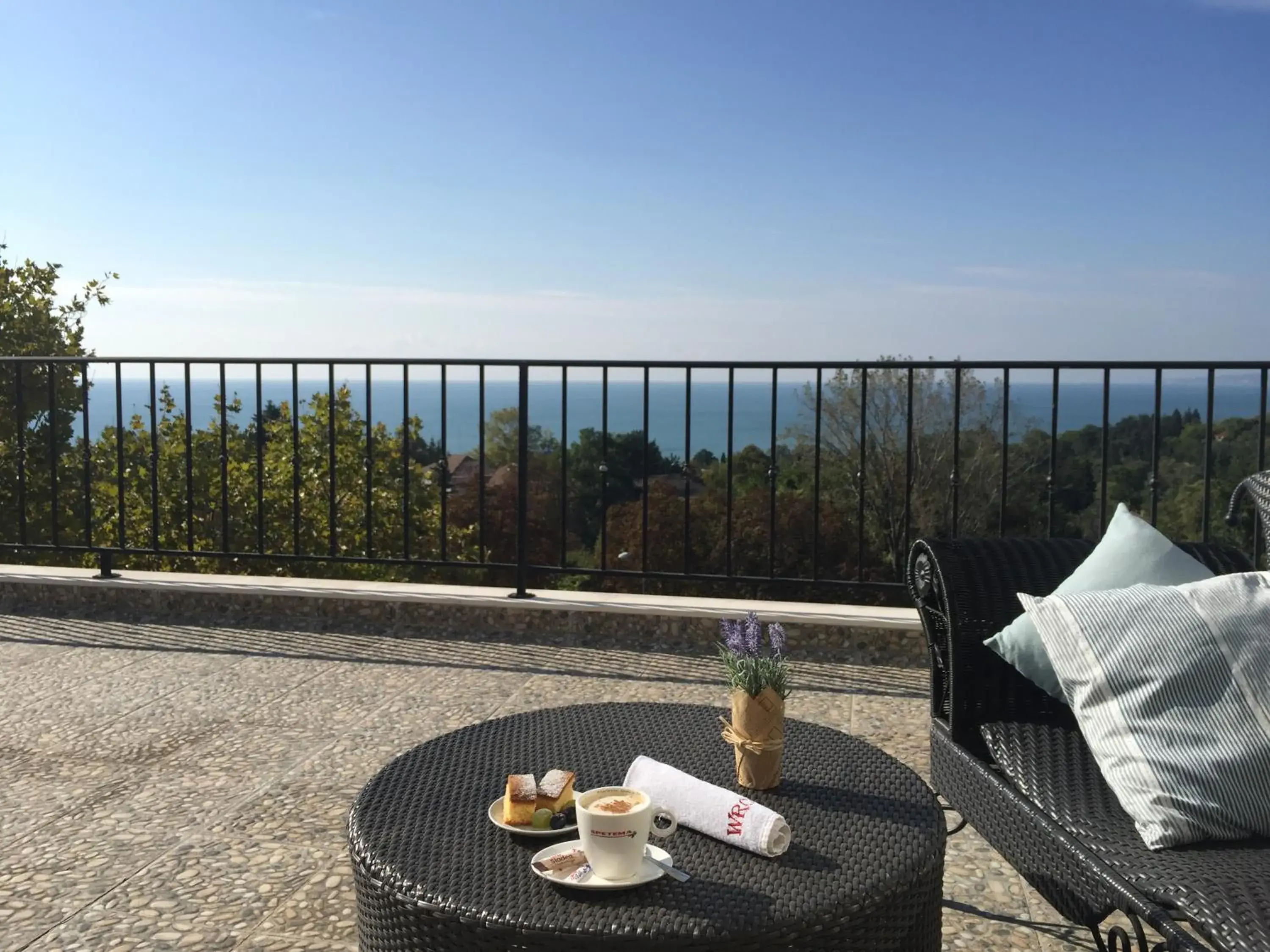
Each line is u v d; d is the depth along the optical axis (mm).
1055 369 3381
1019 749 1628
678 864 1174
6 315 11766
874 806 1333
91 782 2389
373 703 3012
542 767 1474
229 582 4090
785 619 3545
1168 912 1166
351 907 1794
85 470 4273
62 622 3938
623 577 3879
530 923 1041
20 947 1652
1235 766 1383
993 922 1746
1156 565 1774
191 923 1736
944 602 1795
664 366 3775
